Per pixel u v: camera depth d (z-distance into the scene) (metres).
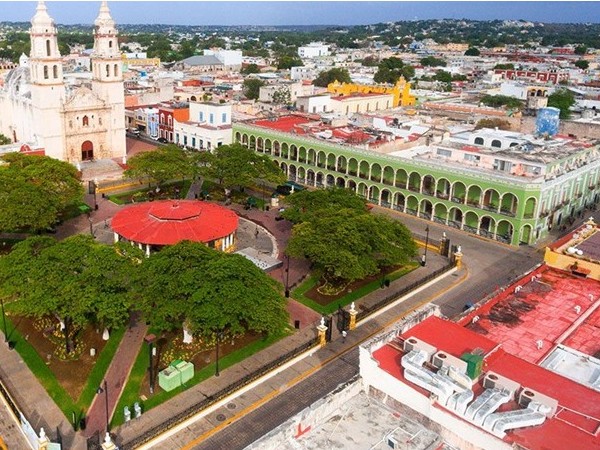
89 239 66.56
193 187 119.94
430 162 105.31
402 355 37.28
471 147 108.81
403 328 40.09
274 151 129.62
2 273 59.44
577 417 32.22
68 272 59.31
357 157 113.62
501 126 150.00
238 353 61.78
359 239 73.44
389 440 32.62
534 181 93.44
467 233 101.06
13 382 55.50
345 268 69.75
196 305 56.50
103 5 127.00
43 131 124.00
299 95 199.12
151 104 177.50
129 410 52.16
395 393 35.28
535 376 35.94
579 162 108.19
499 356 38.03
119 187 118.62
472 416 31.45
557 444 29.81
